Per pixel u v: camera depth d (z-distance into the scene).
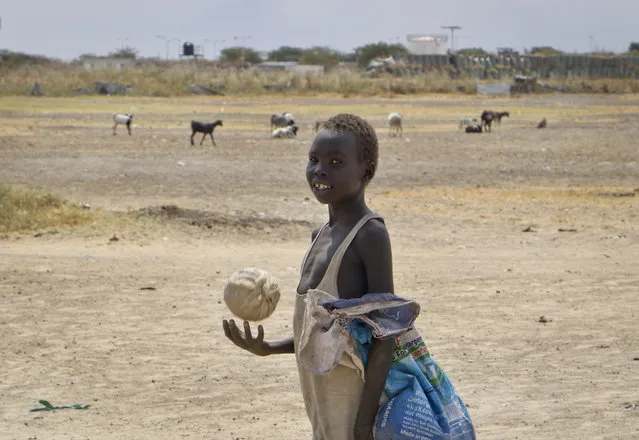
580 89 146.12
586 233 25.23
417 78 132.88
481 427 9.51
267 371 12.09
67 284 17.75
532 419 9.80
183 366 12.30
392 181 37.97
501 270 19.73
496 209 30.02
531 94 136.12
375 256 5.05
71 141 52.53
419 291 17.41
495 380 11.51
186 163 41.72
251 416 10.11
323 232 5.32
